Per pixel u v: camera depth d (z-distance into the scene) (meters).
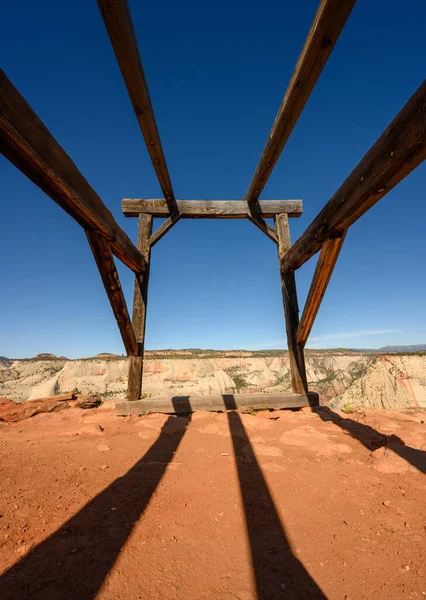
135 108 3.23
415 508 2.00
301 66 2.80
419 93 1.64
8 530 1.76
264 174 4.91
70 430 4.04
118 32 2.30
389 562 1.50
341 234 3.17
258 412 4.90
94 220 3.09
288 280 5.69
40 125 2.09
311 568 1.46
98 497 2.20
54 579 1.37
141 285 5.54
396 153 1.87
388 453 2.84
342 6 2.22
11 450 3.24
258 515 1.95
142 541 1.67
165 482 2.46
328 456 3.00
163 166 4.48
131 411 4.93
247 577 1.40
